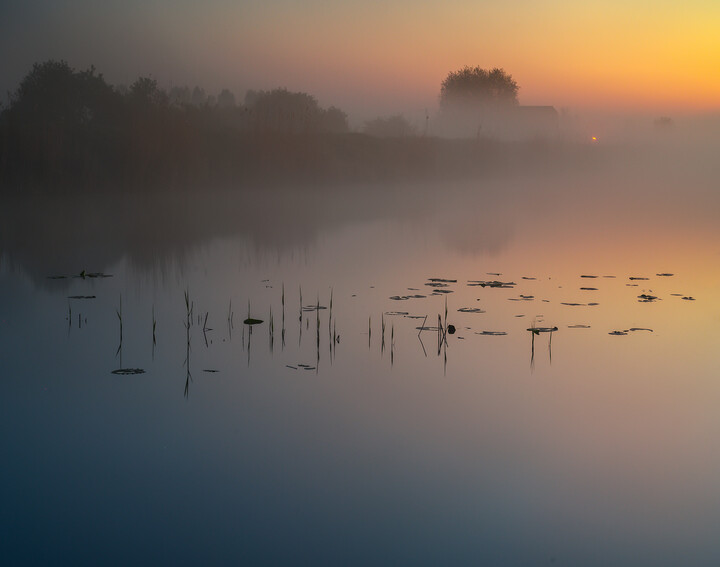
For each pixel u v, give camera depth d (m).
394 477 5.47
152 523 4.80
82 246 16.89
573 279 13.29
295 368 8.04
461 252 16.70
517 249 17.23
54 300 11.33
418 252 16.64
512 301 11.34
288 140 33.16
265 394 7.22
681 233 20.47
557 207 28.47
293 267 14.49
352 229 20.83
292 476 5.48
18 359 8.27
